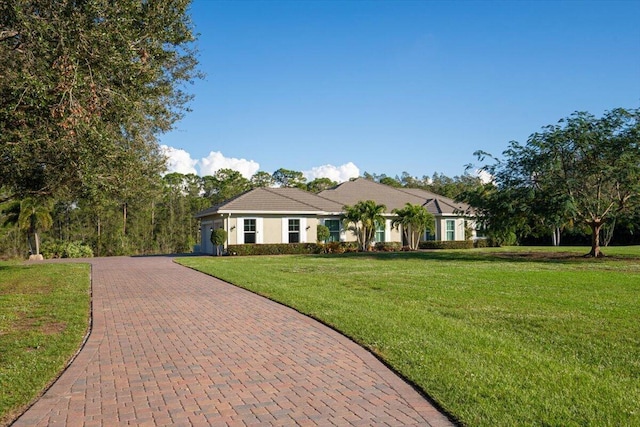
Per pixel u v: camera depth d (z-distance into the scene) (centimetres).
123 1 753
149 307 1017
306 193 3344
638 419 411
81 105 722
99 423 432
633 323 787
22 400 484
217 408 464
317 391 508
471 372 541
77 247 3541
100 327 827
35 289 1299
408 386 519
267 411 455
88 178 825
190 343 716
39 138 755
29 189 1211
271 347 689
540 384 502
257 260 2288
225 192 5938
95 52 723
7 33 721
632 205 2183
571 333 725
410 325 783
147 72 884
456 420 426
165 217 4972
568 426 399
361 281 1381
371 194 3588
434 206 3528
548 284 1284
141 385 533
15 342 707
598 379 521
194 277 1578
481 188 2608
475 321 820
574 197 2233
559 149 2183
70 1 709
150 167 1569
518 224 2442
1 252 4119
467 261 2145
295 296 1100
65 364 616
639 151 2050
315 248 2911
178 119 1548
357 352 654
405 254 2688
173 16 898
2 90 727
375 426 418
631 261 2067
